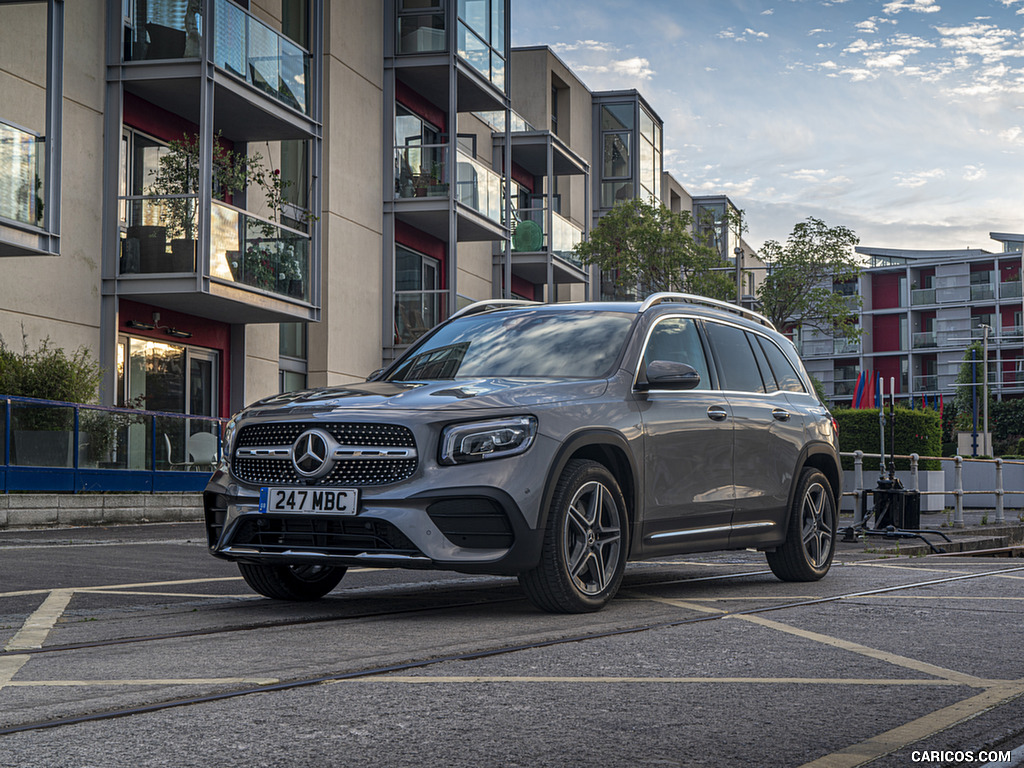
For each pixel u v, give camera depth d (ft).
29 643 16.11
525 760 10.03
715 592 23.97
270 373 69.21
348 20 77.15
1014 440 244.22
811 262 120.16
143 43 57.16
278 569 21.38
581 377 21.20
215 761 9.82
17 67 51.06
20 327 50.72
